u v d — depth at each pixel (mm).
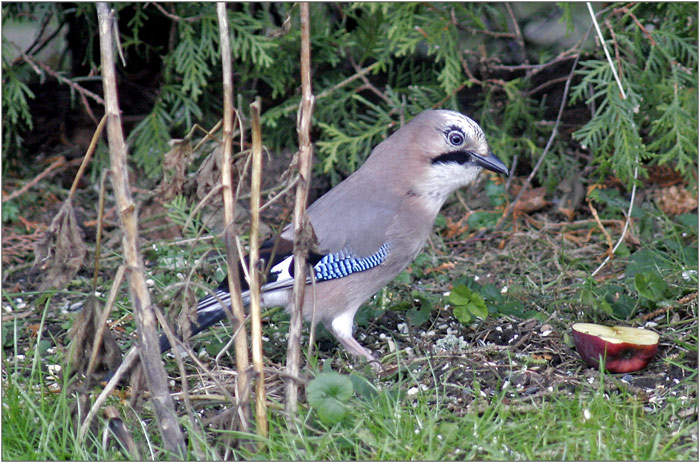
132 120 12820
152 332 5824
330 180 12438
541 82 12750
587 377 7188
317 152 12383
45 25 12086
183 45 11438
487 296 8664
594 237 10734
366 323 8586
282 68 11836
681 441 6117
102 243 10797
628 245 10391
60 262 5910
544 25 12961
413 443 6020
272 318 8789
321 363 7980
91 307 6117
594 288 8820
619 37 10508
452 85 10914
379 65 11391
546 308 8781
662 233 10477
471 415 6250
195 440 5969
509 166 11953
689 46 10523
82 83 12984
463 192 12094
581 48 10883
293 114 12203
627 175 10367
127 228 5750
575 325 7637
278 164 12312
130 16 12320
